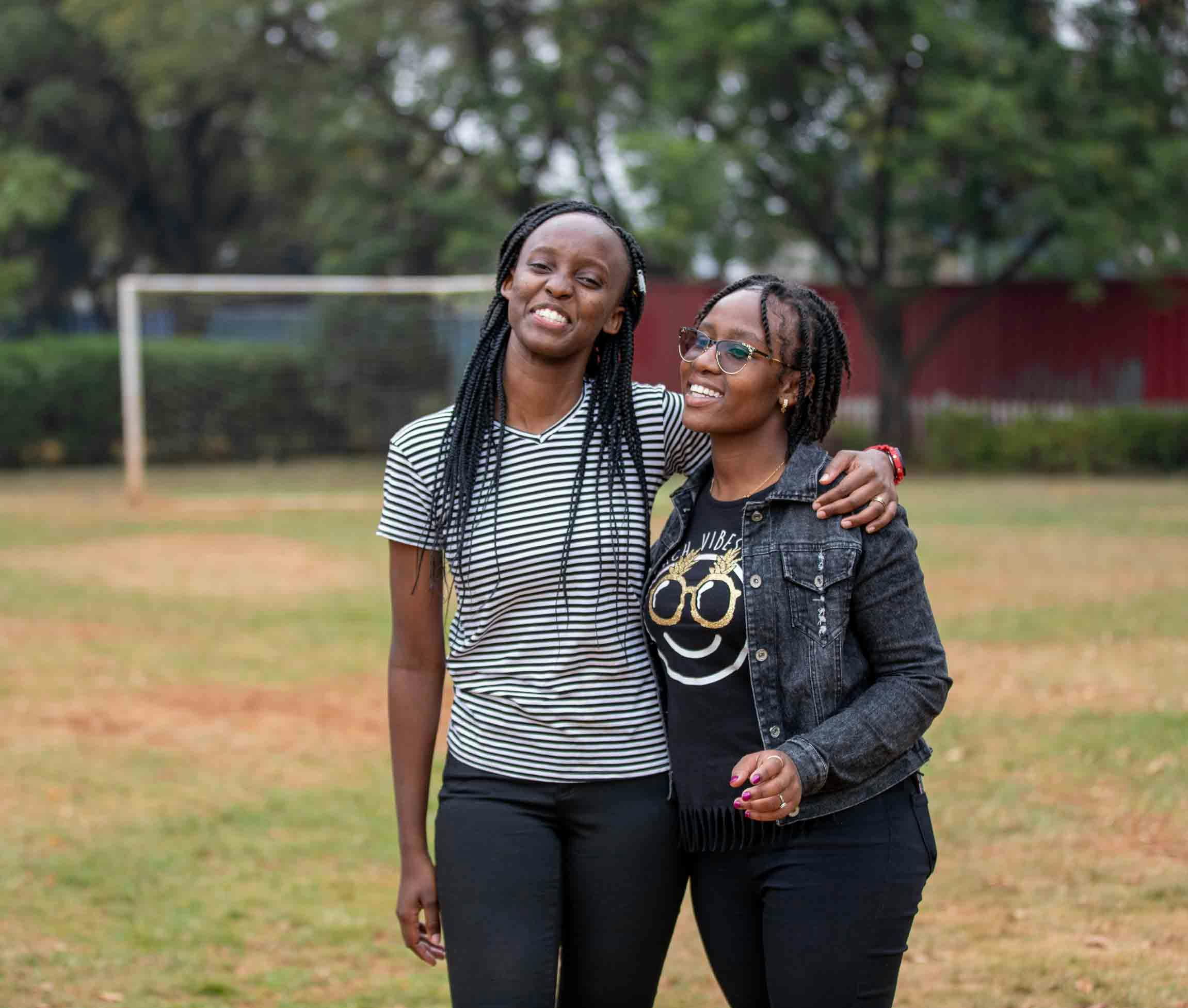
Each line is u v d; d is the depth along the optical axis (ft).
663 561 8.77
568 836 8.84
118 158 96.78
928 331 77.77
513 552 8.72
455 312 72.43
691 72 67.41
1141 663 26.71
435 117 81.05
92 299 112.68
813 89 67.82
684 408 8.84
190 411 76.79
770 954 8.39
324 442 77.41
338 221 81.87
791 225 73.61
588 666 8.71
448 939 8.69
